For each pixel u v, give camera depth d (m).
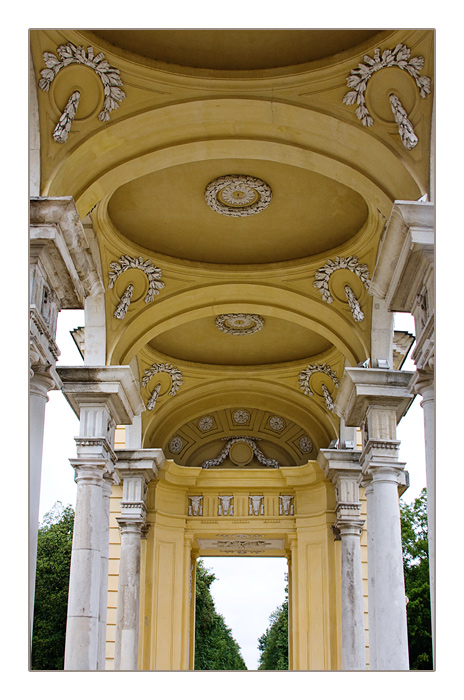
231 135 12.51
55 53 10.93
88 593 14.45
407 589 32.16
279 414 24.17
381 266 11.70
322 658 22.02
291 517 23.80
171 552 23.34
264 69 11.81
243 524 23.86
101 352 16.42
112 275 16.55
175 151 12.51
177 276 17.45
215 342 21.97
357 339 16.97
